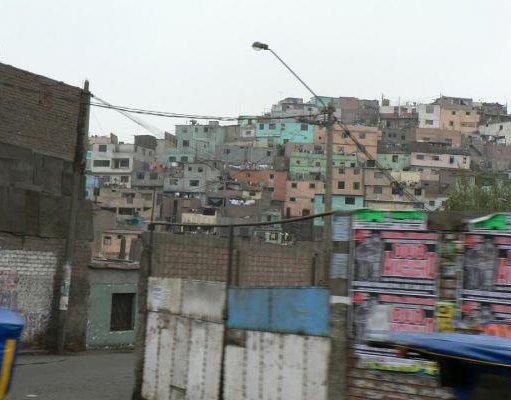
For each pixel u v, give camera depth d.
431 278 7.21
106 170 114.25
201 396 9.37
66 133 20.03
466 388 5.10
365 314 7.62
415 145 106.12
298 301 8.27
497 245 6.82
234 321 9.08
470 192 45.03
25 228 18.89
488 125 122.00
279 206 97.56
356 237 7.80
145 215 98.50
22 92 18.83
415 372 7.10
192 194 99.94
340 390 7.70
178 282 10.06
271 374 8.48
